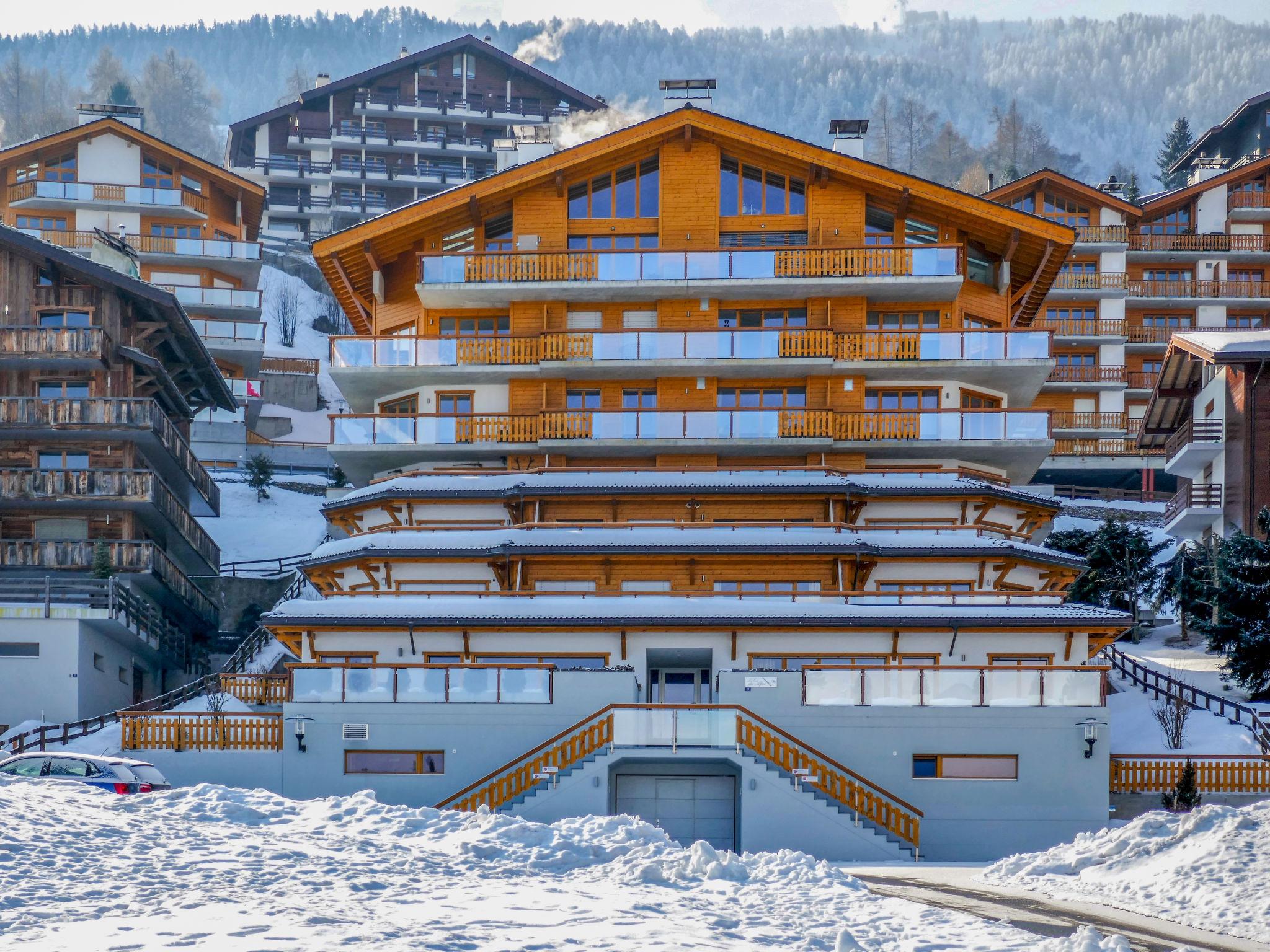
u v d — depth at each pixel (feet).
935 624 124.06
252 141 410.93
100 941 46.21
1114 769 117.50
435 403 155.12
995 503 143.84
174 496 172.14
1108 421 269.85
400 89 406.62
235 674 139.44
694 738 112.47
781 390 152.76
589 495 140.05
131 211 269.03
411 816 74.02
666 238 153.17
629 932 50.67
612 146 151.23
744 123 150.92
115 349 168.96
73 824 63.16
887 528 138.51
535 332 153.38
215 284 271.08
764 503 144.25
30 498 159.74
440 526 140.77
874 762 114.73
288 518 221.05
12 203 266.98
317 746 117.19
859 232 152.87
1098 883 72.84
